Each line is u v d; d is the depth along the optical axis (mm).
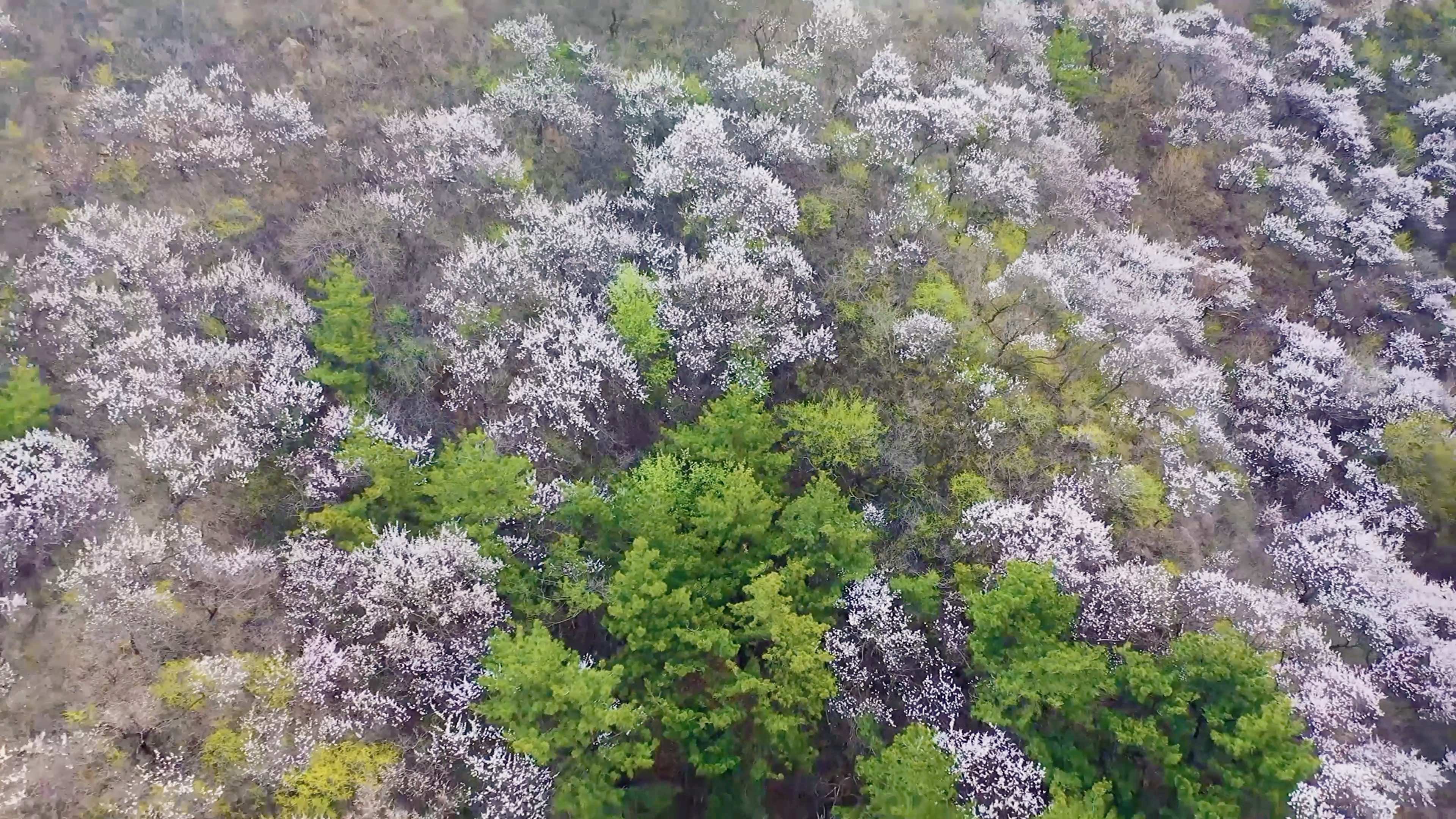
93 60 33250
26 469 24953
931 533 26250
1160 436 28984
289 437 26859
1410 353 33875
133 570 23875
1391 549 29172
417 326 29250
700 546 24969
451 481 25359
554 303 29438
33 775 21062
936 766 22125
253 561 24531
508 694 22172
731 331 28812
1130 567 25547
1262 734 20891
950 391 28609
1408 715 26094
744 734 24453
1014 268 30547
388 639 23609
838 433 26609
